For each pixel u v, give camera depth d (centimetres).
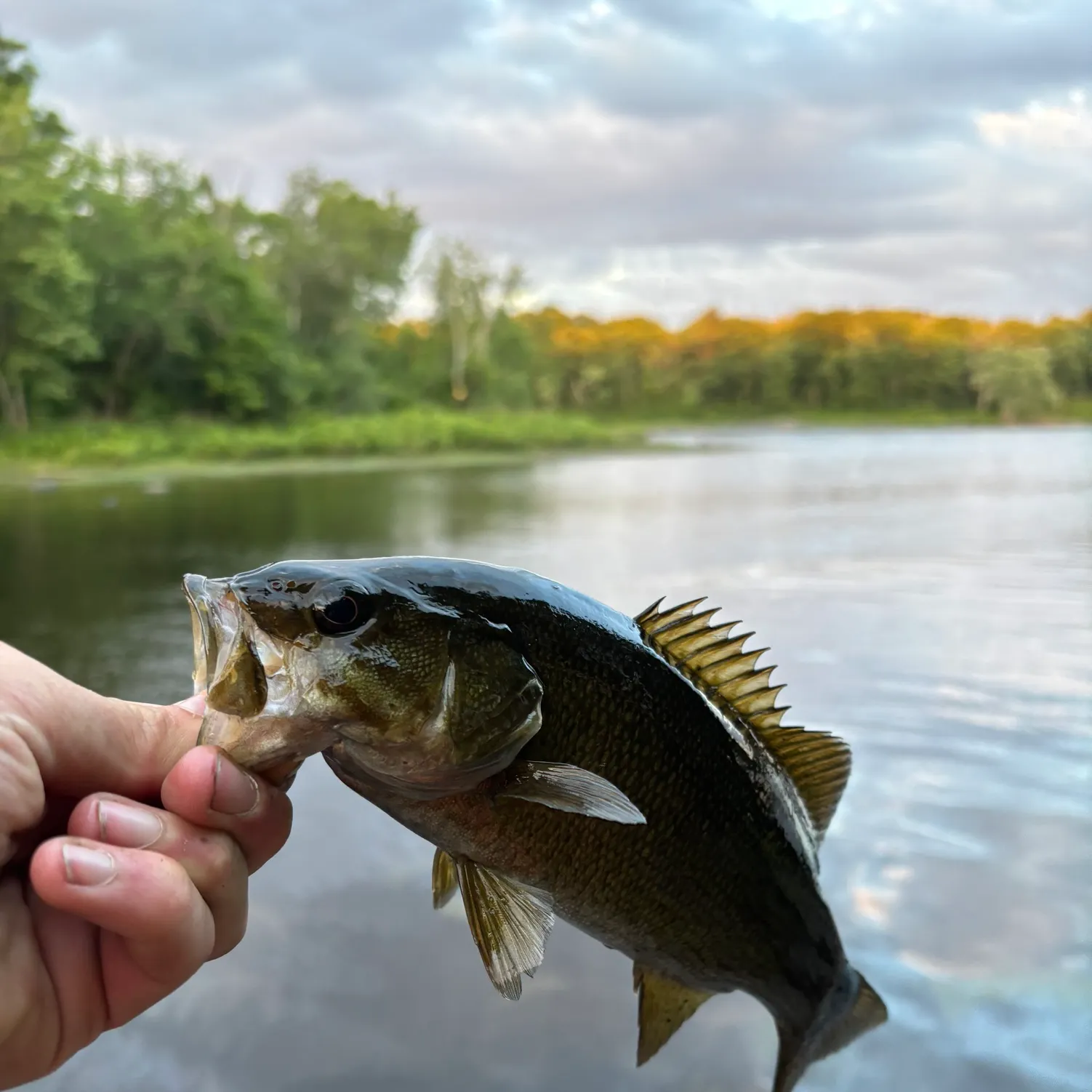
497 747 27
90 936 27
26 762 25
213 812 25
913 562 151
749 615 115
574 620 29
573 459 499
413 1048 45
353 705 26
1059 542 168
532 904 29
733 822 32
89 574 152
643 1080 44
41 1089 43
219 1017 47
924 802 66
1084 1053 44
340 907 56
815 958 34
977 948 51
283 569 27
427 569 28
